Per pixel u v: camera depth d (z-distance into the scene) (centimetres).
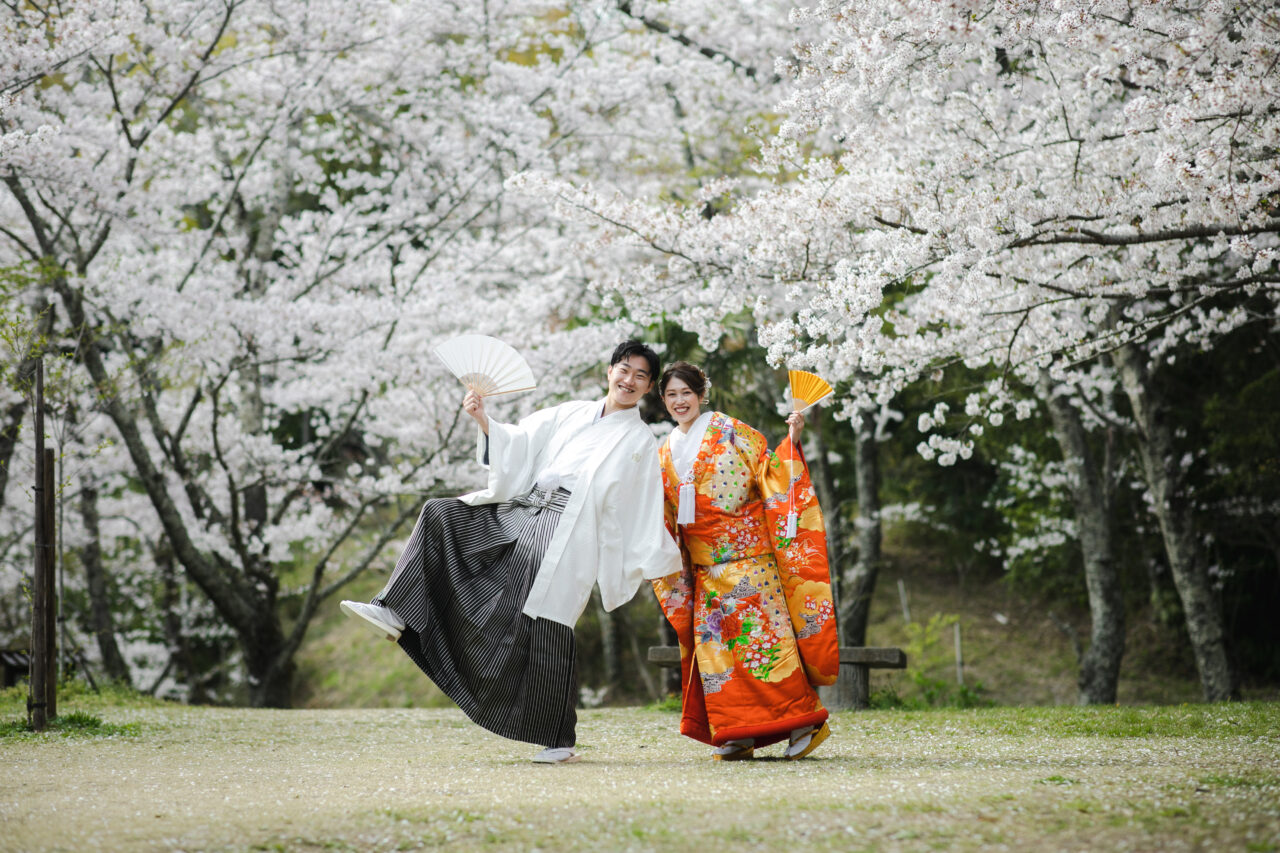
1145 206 510
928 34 493
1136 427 1015
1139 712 579
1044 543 1369
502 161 1135
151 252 1111
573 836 225
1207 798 253
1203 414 1296
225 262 1091
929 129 598
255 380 1138
